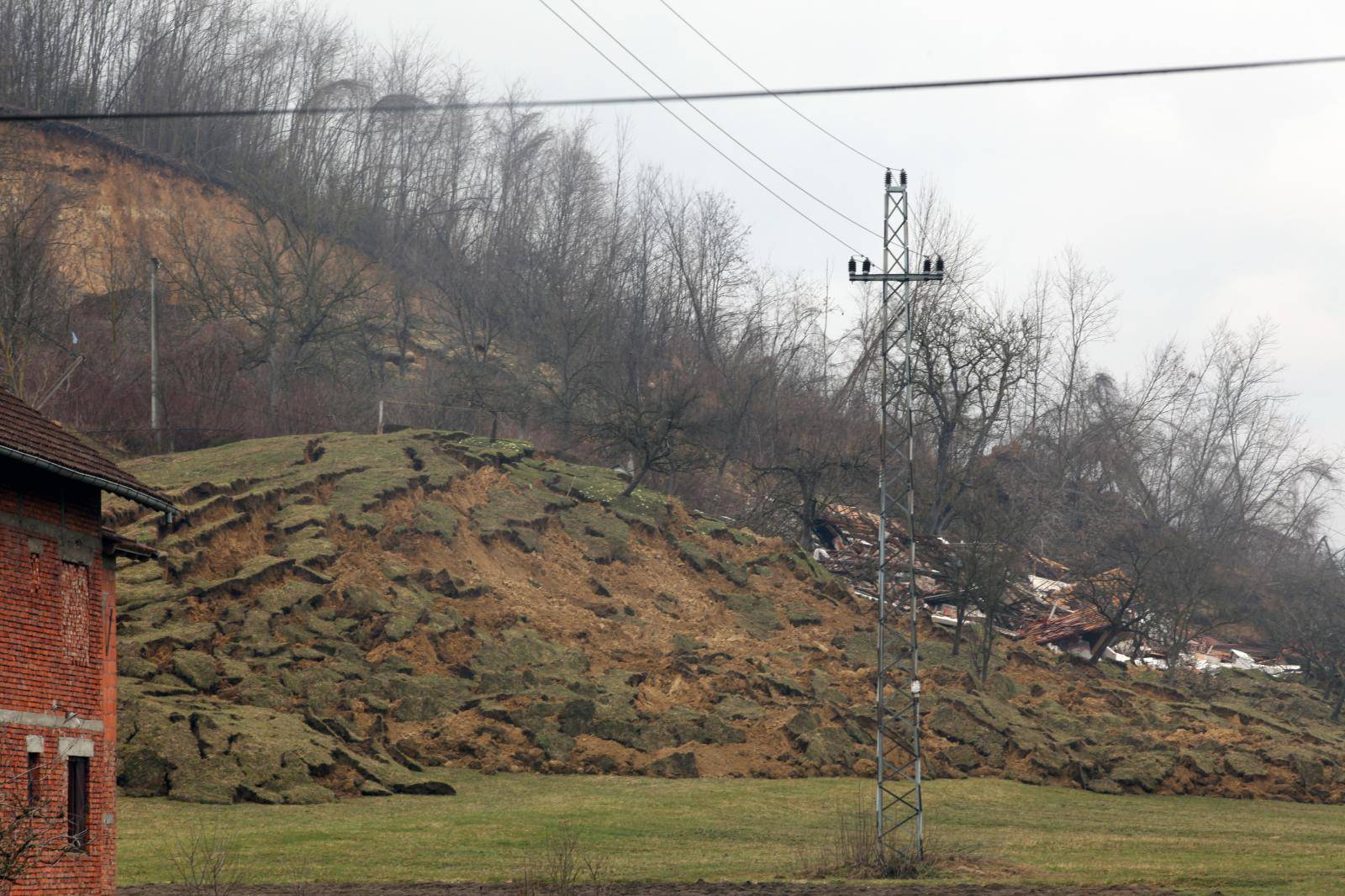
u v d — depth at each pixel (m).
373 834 106.62
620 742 143.62
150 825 105.06
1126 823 129.88
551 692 148.88
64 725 73.56
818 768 144.75
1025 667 199.00
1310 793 153.88
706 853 105.88
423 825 111.25
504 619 165.25
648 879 94.00
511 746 139.25
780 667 172.38
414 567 171.38
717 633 183.38
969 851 107.56
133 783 113.81
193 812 110.00
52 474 74.44
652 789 131.88
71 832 74.31
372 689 141.75
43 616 72.75
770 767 143.38
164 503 80.12
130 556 82.12
